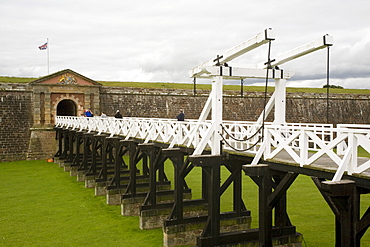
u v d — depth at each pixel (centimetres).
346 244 577
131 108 2922
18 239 1084
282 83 945
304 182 1784
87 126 2011
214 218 884
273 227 946
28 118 2725
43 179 1962
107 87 2895
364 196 1543
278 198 749
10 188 1752
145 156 1673
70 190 1702
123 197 1308
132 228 1166
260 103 3170
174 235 1007
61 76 2744
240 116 3075
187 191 1397
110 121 1639
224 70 885
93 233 1125
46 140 2709
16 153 2669
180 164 1037
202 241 875
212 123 889
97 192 1598
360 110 3356
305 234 1070
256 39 791
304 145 669
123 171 1792
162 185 1511
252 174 753
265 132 776
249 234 914
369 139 553
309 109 3197
